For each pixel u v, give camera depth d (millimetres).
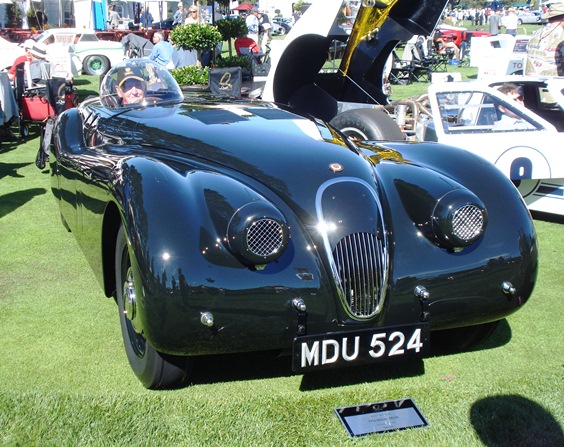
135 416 2633
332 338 2623
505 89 6078
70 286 4141
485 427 2576
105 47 19188
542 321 3699
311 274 2633
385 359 2729
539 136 5379
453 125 5633
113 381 2975
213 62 12148
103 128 3980
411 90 14508
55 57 12680
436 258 2779
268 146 3207
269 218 2545
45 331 3498
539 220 5719
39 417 2619
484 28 41031
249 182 2930
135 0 26156
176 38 11266
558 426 2578
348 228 2742
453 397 2791
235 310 2502
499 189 3021
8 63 15312
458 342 3275
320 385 2975
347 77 7512
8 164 7832
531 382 2912
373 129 5824
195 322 2471
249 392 2895
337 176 2963
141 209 2596
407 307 2732
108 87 4367
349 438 2514
